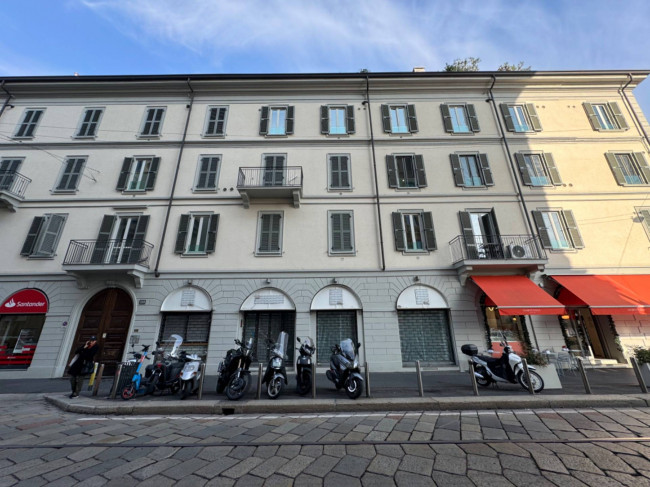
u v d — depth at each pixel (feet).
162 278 36.94
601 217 40.09
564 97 47.78
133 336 34.47
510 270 36.50
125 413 18.52
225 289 36.60
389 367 33.71
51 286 36.35
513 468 10.23
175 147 44.24
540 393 20.79
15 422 16.67
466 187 41.93
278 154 43.91
